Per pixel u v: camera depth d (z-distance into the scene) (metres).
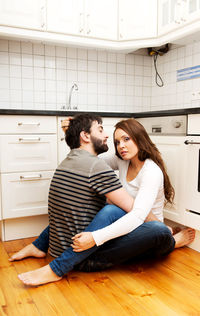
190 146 1.83
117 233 1.38
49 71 2.69
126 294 1.36
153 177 1.50
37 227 2.23
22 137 2.02
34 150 2.08
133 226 1.40
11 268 1.64
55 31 2.29
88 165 1.44
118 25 2.48
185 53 2.70
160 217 1.75
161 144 2.09
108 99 2.97
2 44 2.50
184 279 1.50
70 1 2.31
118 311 1.22
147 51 3.11
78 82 2.82
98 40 2.44
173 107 2.88
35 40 2.45
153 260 1.74
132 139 1.59
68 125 1.66
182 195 1.90
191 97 2.66
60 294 1.36
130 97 3.08
